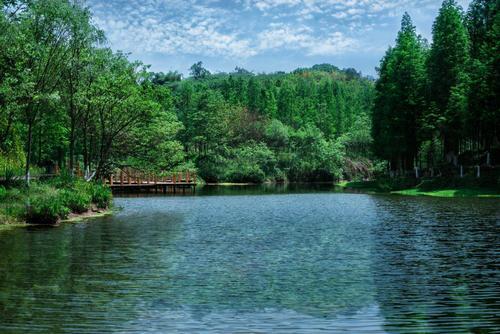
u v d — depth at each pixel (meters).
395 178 60.53
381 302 10.91
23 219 25.20
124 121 39.91
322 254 16.73
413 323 9.51
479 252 16.73
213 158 91.00
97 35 33.94
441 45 55.41
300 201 43.94
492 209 31.86
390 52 66.50
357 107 130.38
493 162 53.34
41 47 28.78
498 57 46.84
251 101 113.56
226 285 12.45
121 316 9.92
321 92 133.38
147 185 59.81
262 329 9.22
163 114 46.34
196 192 61.12
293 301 11.03
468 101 48.69
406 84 58.59
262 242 19.47
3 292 11.67
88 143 47.19
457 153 57.59
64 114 40.06
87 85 35.59
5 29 26.16
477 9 59.09
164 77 123.81
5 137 32.19
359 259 15.78
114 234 21.72
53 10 30.28
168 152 48.78
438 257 15.96
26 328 9.17
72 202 29.73
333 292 11.77
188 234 21.91
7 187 28.81
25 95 27.70
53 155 60.38
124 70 36.91
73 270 14.12
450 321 9.59
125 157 48.09
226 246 18.48
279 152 95.19
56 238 20.34
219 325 9.43
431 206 35.06
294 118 111.56
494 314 10.00
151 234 21.77
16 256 16.20
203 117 92.88
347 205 38.34
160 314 10.08
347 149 96.00
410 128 59.09
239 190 66.00
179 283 12.65
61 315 9.96
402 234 21.27
